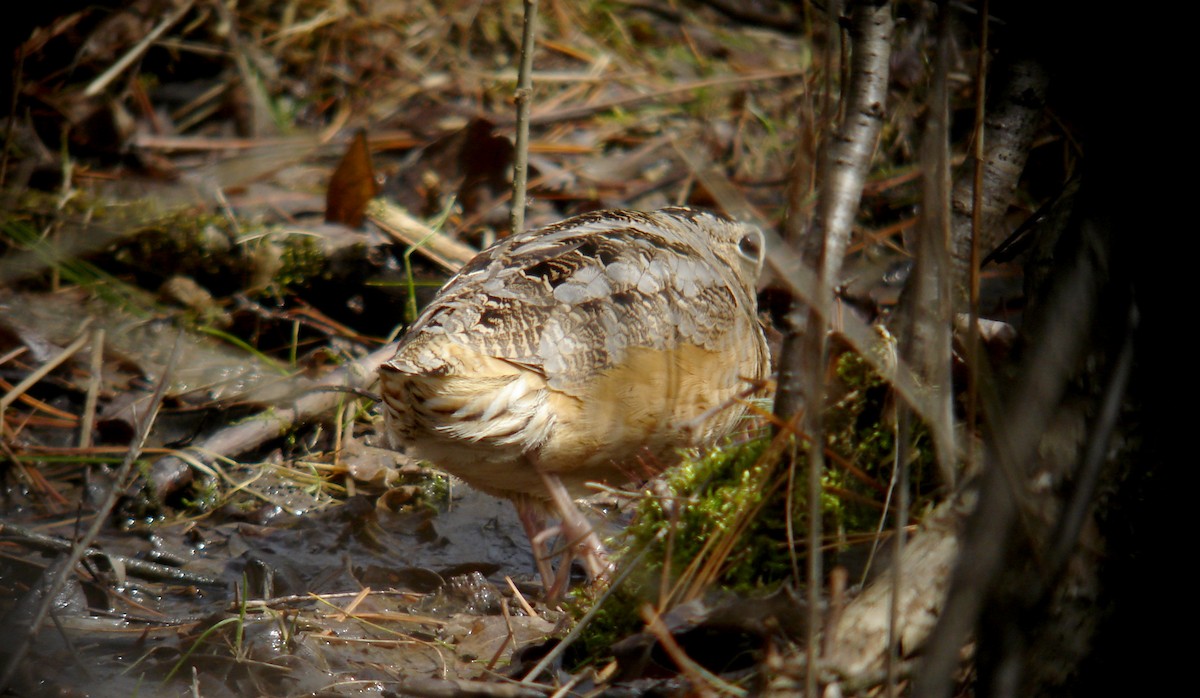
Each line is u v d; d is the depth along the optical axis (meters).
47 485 8.49
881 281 9.03
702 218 8.70
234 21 13.29
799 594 5.22
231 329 10.12
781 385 5.56
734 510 5.67
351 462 9.01
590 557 7.05
